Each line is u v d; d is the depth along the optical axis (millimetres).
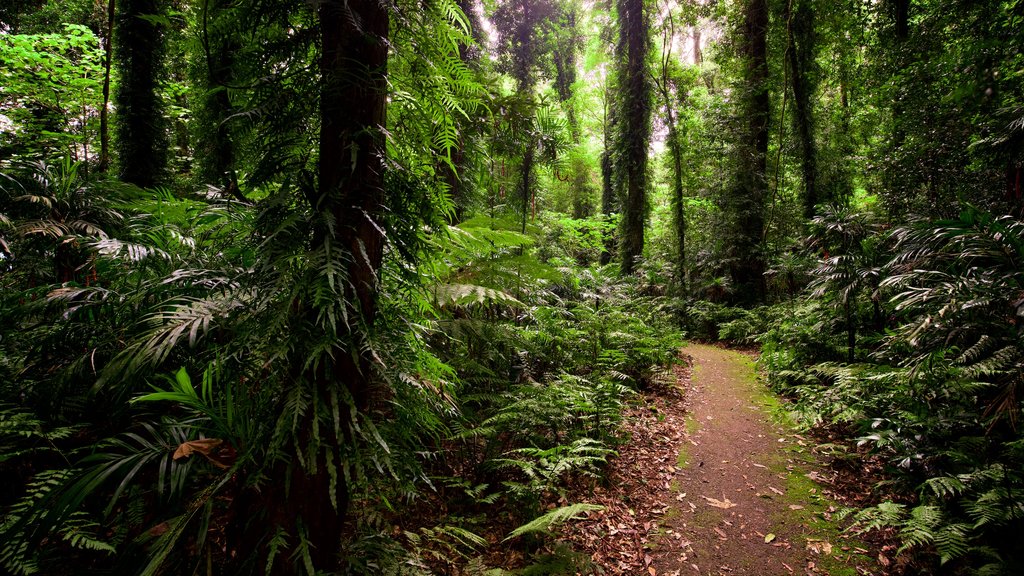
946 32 5688
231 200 1929
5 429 1529
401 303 1640
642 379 5535
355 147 1179
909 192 5809
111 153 5879
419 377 1612
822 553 2504
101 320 1852
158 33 5789
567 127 4258
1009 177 3771
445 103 1606
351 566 1427
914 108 5770
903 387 3080
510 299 3072
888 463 2949
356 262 1269
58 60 5930
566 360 4945
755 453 3748
